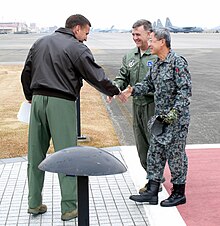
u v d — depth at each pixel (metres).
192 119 9.91
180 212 4.75
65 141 4.31
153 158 4.82
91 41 61.09
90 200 5.06
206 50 38.34
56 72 4.23
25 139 7.91
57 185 5.55
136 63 4.97
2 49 38.81
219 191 5.39
